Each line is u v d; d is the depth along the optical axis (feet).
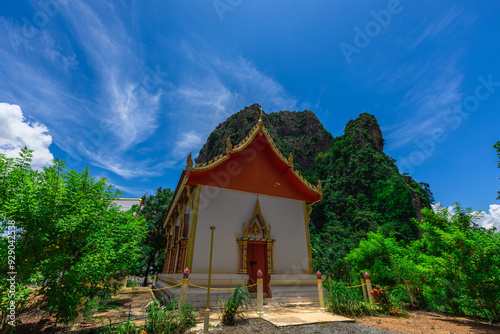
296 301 38.19
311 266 45.34
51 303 19.24
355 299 30.76
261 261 41.81
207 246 38.17
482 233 31.24
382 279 41.39
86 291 20.92
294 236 46.06
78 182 23.17
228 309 24.89
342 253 72.18
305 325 23.70
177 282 36.09
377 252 44.47
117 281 27.32
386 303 31.86
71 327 22.48
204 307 31.73
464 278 30.12
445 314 33.55
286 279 40.60
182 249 41.68
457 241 30.40
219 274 35.47
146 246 103.04
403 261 39.96
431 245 36.04
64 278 19.75
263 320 25.59
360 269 46.96
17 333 21.11
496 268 28.19
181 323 22.59
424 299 37.76
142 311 31.89
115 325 22.61
